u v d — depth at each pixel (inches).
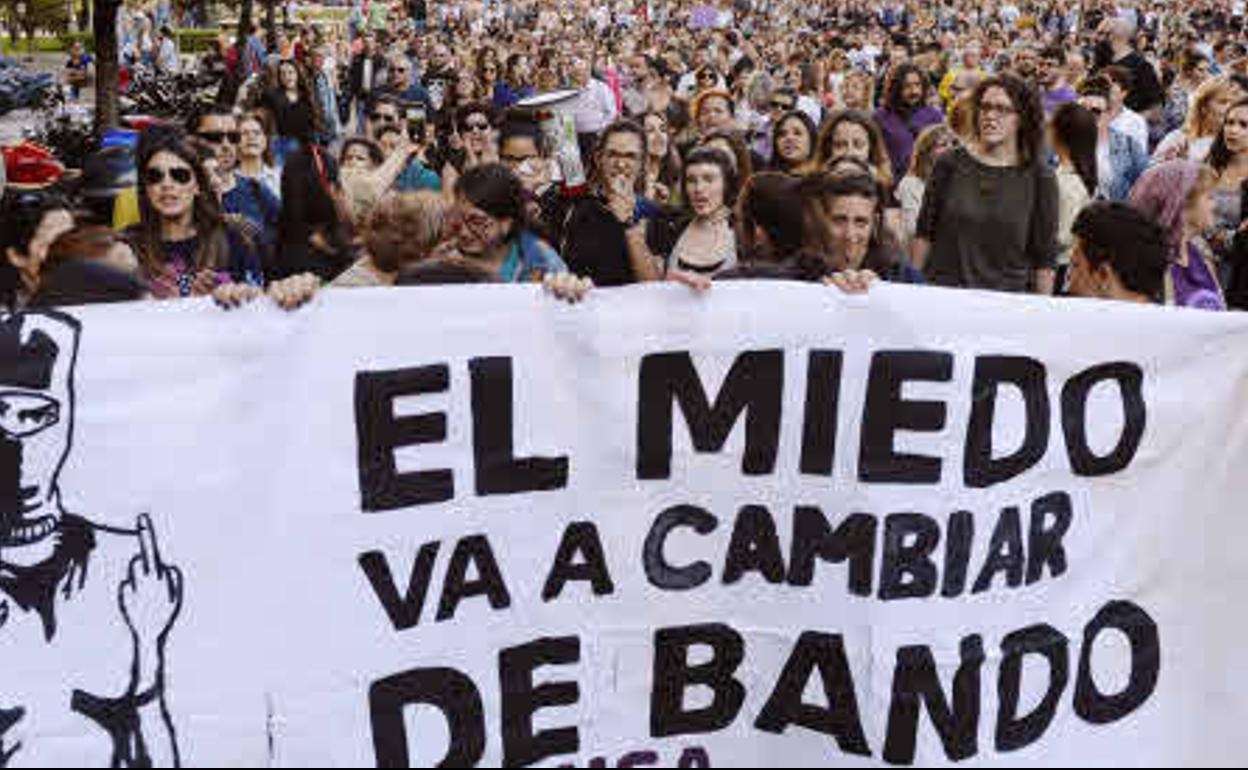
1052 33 1284.4
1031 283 267.7
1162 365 180.9
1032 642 180.1
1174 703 183.9
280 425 164.4
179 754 163.3
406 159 315.0
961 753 177.8
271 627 164.6
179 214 218.4
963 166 261.3
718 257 234.4
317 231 261.7
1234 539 184.4
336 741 166.4
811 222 203.5
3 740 161.0
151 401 162.2
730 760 177.2
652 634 175.3
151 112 665.0
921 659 177.2
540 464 171.2
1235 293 281.7
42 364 160.4
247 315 163.3
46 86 893.2
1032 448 179.3
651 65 745.0
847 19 1608.0
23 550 161.5
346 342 165.3
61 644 162.2
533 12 1571.1
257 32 984.9
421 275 182.4
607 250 249.3
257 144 317.1
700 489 175.0
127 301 176.7
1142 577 182.9
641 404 172.9
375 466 166.6
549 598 172.4
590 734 173.8
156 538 162.9
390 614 167.3
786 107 430.9
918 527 177.5
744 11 1665.8
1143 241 192.9
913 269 224.8
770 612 176.9
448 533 168.9
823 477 176.6
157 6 1203.2
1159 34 1389.0
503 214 208.1
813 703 177.3
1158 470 182.7
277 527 164.7
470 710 169.6
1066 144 310.0
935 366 176.2
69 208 205.3
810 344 174.7
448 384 167.8
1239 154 293.9
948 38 925.8
